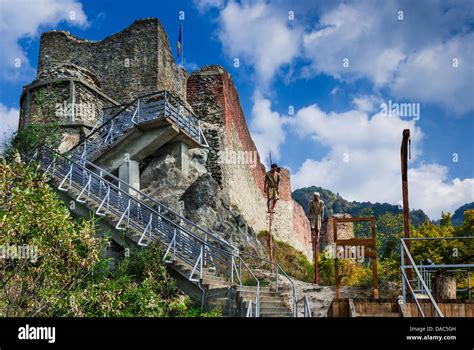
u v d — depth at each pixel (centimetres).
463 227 3003
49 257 1145
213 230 2177
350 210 10369
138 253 1639
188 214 2195
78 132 2730
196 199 2244
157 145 2392
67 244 1165
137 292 1405
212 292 1537
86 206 1883
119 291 1327
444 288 1198
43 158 2098
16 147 1936
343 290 1773
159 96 2966
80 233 1215
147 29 3353
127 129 2373
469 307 995
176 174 2389
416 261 2650
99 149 2434
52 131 2222
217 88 3095
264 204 3875
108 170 2389
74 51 3438
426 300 1073
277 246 2970
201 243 1656
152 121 2330
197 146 2550
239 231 2309
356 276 2209
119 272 1580
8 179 1128
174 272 1625
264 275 1906
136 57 3325
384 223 3772
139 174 2438
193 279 1568
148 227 1838
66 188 1962
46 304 1114
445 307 1001
